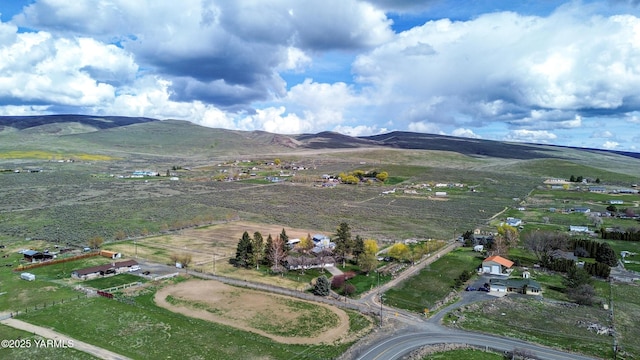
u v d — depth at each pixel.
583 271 98.31
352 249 116.69
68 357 62.25
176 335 70.62
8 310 78.88
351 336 72.25
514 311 84.50
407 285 98.62
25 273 97.56
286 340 70.25
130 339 68.75
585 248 122.69
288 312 81.75
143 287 93.00
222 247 128.62
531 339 71.94
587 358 65.75
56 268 104.56
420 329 75.44
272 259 110.44
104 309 80.00
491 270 108.62
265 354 65.19
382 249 129.12
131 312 79.12
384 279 102.38
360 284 98.69
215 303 85.19
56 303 82.31
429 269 110.50
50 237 132.50
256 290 93.12
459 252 127.56
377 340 70.62
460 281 101.06
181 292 90.56
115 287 92.25
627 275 108.00
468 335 73.25
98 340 68.00
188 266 109.06
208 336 70.62
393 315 81.75
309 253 119.56
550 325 78.19
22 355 62.34
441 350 67.38
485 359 64.56
